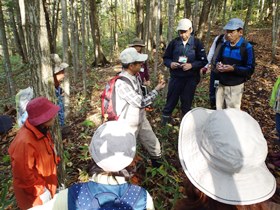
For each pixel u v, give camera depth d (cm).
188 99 442
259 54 898
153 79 698
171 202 300
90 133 490
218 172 100
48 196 243
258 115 504
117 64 1197
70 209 129
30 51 233
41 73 237
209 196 98
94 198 130
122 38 1806
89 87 807
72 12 859
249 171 96
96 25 1184
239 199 96
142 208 134
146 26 999
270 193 97
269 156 379
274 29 784
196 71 430
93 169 139
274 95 369
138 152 386
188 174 104
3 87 1148
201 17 930
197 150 106
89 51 1512
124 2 2344
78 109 616
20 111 320
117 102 297
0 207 300
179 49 423
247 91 608
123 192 133
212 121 100
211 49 453
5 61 829
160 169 334
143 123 330
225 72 406
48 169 244
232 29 381
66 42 546
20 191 236
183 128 114
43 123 228
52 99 248
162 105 542
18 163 222
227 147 93
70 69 1148
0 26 797
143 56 296
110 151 134
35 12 222
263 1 1688
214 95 479
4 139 515
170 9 430
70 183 353
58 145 273
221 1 1446
